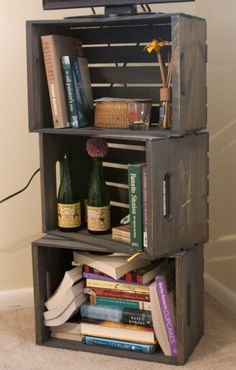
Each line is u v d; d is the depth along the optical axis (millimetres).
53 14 1906
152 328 1621
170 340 1595
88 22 1548
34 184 1976
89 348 1670
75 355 1648
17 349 1687
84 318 1695
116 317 1654
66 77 1636
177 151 1537
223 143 1946
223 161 1952
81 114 1675
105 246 1607
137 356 1618
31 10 1887
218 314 1903
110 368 1570
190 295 1622
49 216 1767
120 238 1646
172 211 1543
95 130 1576
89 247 1626
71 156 1793
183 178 1569
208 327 1807
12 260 2002
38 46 1641
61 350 1679
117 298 1650
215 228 2045
